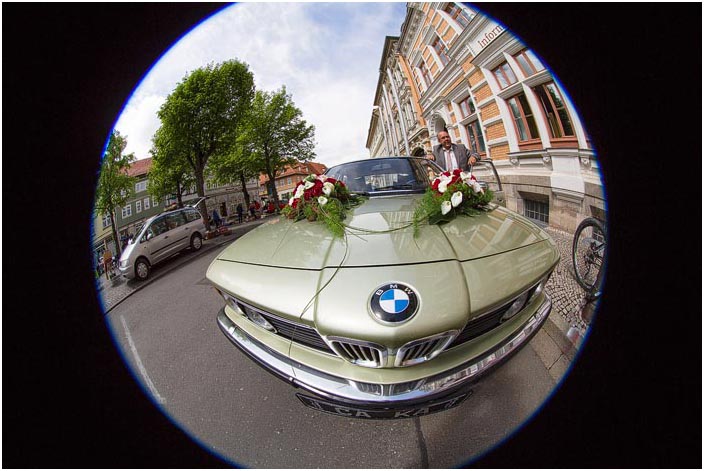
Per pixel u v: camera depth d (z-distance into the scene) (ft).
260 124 46.93
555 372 5.18
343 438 4.51
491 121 20.84
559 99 14.21
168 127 31.58
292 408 5.19
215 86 31.96
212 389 5.89
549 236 4.34
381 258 3.59
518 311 3.90
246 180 62.85
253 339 4.26
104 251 18.10
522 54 16.14
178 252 20.29
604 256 7.02
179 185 64.28
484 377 3.51
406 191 7.20
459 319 2.94
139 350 7.80
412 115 42.04
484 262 3.49
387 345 2.96
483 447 4.17
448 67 24.98
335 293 3.23
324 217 4.95
